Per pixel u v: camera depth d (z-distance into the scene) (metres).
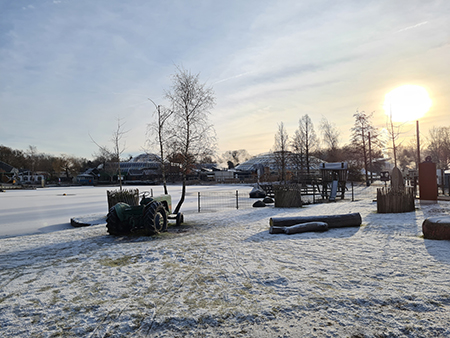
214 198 25.17
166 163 14.16
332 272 4.76
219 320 3.32
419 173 14.38
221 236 8.42
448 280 4.14
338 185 21.39
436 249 5.78
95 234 9.57
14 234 11.17
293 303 3.66
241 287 4.30
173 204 20.42
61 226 12.97
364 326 3.06
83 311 3.67
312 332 2.99
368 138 37.53
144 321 3.37
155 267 5.48
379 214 11.02
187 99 13.55
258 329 3.09
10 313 3.65
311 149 45.38
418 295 3.70
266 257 5.88
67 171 87.75
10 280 4.92
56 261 6.12
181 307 3.70
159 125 13.85
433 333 2.89
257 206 17.30
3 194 37.19
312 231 8.49
